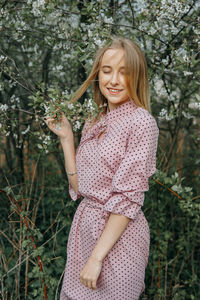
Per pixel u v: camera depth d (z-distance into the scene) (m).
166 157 2.44
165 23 1.85
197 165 2.66
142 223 1.38
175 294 2.07
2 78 2.08
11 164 2.95
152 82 2.00
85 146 1.42
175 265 2.21
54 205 2.59
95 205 1.36
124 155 1.28
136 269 1.34
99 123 1.41
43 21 2.04
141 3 1.75
